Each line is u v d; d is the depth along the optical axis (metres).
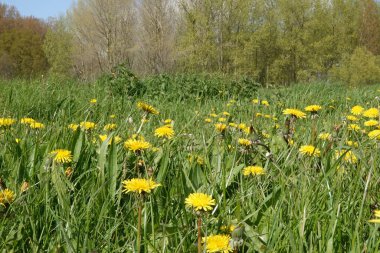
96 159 2.12
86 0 38.03
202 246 1.40
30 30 52.28
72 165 2.05
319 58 33.25
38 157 2.15
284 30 34.66
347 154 2.16
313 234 1.54
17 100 4.85
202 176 2.03
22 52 50.31
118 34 37.34
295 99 6.53
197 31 31.30
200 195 1.35
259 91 9.19
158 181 1.89
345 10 33.69
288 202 1.71
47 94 5.89
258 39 32.06
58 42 42.22
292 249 1.38
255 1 33.12
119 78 8.45
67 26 42.91
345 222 1.60
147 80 9.34
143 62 36.56
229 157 2.24
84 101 5.62
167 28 35.22
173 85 8.99
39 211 1.66
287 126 2.62
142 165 2.01
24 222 1.60
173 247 1.52
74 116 3.66
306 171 1.93
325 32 33.81
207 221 1.57
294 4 33.03
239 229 1.31
